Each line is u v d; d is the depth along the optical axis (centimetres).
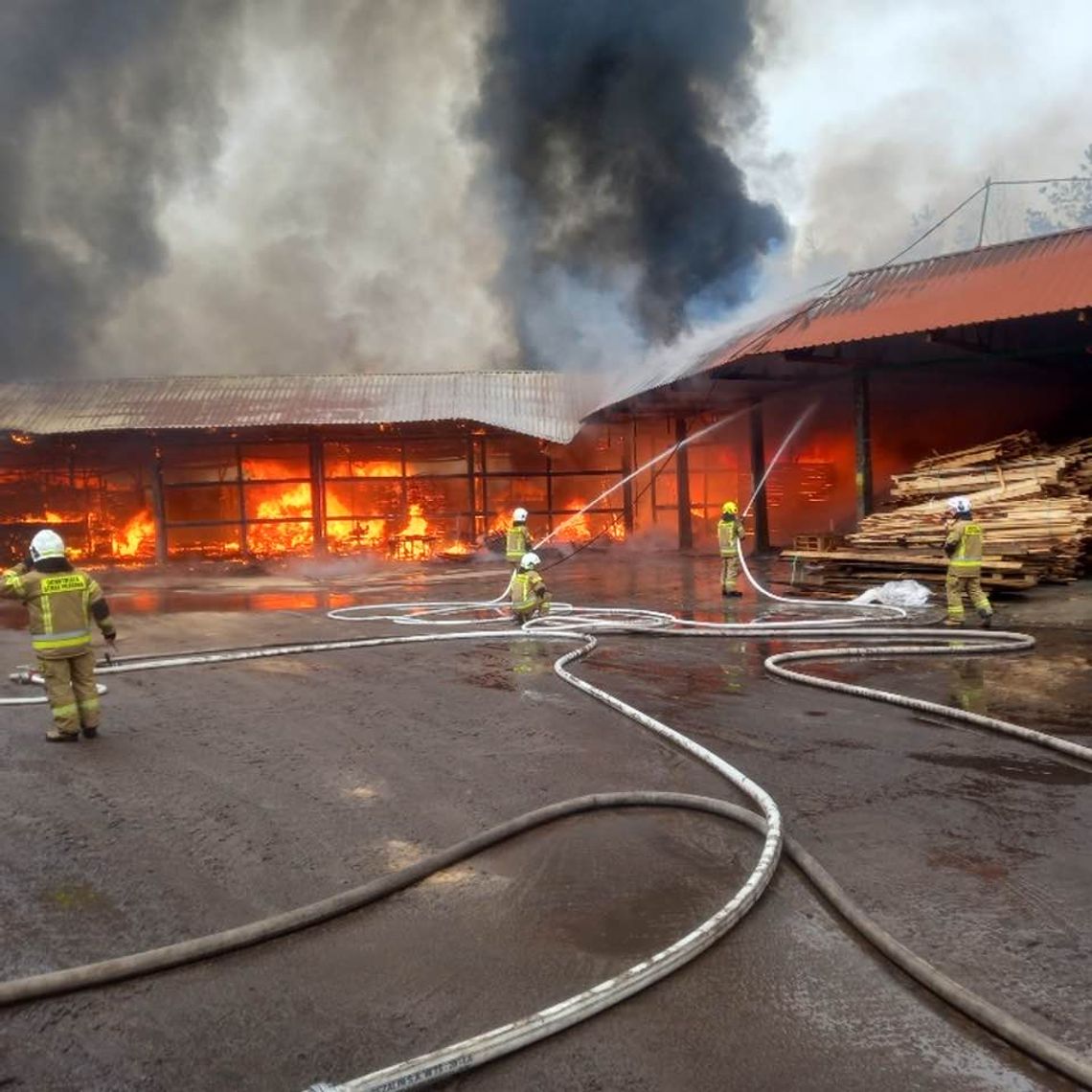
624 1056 257
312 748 579
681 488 2370
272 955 318
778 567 1870
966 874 370
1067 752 531
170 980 303
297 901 361
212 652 935
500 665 864
